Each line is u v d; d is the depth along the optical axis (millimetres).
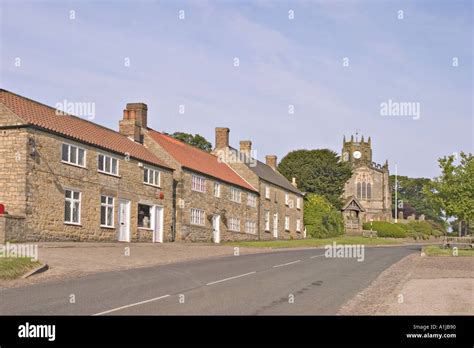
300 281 18562
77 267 20984
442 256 30969
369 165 108750
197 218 43688
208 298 14664
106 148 33188
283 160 93812
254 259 27391
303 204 71375
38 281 17484
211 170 47812
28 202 27094
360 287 17484
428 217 134750
